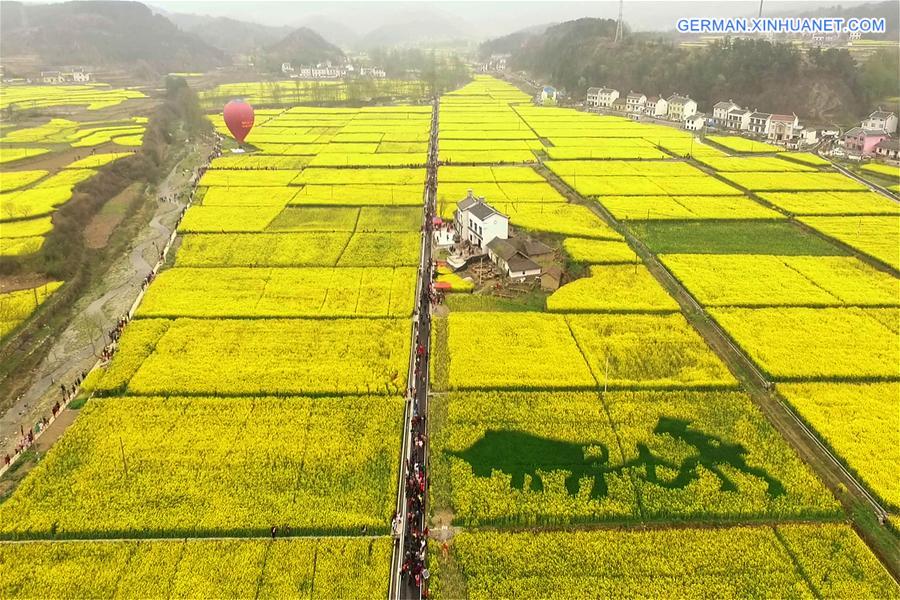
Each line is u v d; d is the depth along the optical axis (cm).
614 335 7219
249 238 10462
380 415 5778
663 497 4891
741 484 5009
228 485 4947
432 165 16012
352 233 10769
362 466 5175
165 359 6669
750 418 5825
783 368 6481
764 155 17200
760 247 10206
